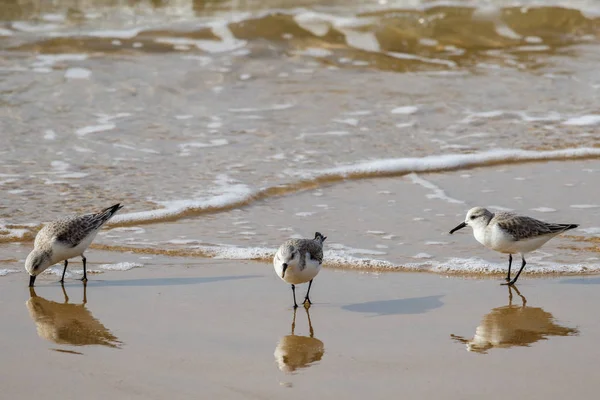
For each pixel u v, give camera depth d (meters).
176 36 25.11
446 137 17.83
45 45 23.91
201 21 26.52
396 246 12.45
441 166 16.23
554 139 17.70
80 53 23.45
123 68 22.39
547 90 21.08
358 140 17.61
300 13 27.20
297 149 17.05
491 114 19.31
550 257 11.95
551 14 27.53
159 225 13.38
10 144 16.95
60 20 26.39
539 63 23.55
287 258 10.02
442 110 19.61
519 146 17.31
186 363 8.64
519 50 24.95
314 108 19.70
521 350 8.98
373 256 12.05
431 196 14.72
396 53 24.58
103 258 12.13
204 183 15.14
